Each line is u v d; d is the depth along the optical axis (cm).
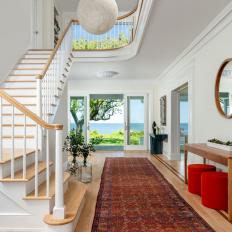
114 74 870
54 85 460
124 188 460
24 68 551
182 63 648
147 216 328
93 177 550
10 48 555
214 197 349
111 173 591
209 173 368
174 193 427
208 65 480
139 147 1012
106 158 819
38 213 285
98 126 1129
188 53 591
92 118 1126
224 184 343
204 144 461
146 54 636
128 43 705
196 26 456
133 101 1027
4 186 284
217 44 440
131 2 784
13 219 286
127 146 1012
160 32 482
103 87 1023
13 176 282
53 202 296
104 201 387
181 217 323
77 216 307
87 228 292
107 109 1130
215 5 376
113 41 747
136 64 750
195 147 421
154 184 488
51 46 675
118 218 321
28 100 465
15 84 510
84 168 516
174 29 468
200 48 518
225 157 318
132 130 1021
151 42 541
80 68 812
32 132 411
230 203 312
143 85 1025
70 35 604
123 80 1023
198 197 405
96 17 279
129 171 614
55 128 282
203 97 506
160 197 406
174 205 368
